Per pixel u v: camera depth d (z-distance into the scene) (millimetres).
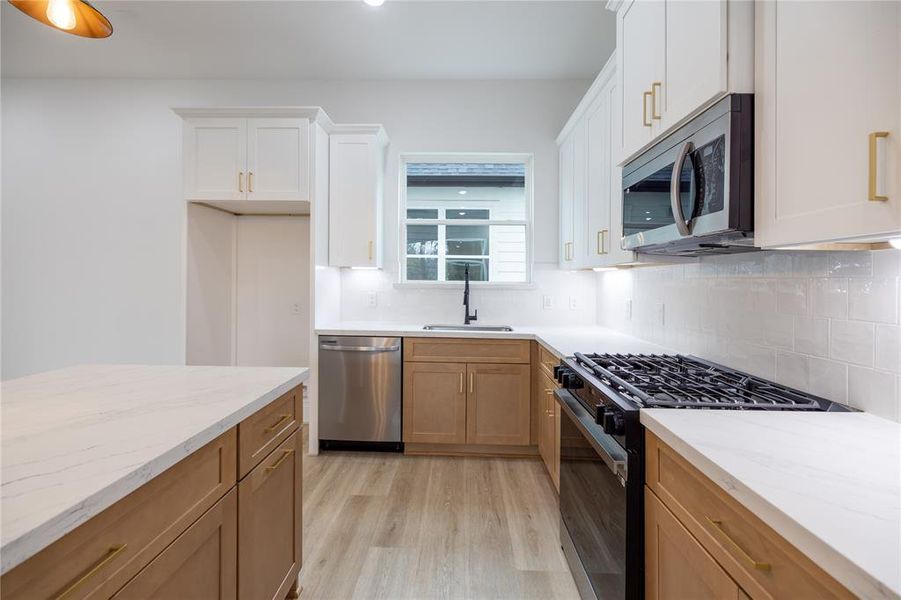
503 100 3623
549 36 2994
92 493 708
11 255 3730
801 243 1014
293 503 1625
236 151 3045
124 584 806
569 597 1690
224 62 3381
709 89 1202
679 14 1376
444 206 3832
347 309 3670
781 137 1039
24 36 3068
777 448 914
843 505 679
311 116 3027
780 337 1473
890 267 1086
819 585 611
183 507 980
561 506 1976
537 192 3637
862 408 1165
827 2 898
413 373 3061
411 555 1944
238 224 3781
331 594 1698
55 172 3697
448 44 3107
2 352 3758
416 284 3643
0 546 566
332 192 3334
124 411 1161
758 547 744
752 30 1144
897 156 749
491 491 2553
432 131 3633
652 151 1608
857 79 827
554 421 2439
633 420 1207
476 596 1696
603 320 3434
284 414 1551
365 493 2521
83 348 3744
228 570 1179
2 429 1010
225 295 3639
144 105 3656
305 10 2750
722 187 1174
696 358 1972
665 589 1084
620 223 2133
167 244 3693
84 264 3721
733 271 1736
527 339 3020
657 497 1127
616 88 2146
